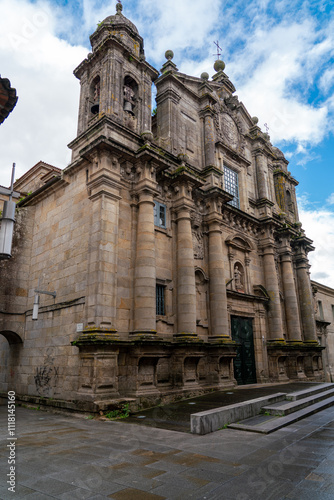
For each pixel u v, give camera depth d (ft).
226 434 31.50
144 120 64.75
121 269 52.11
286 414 39.81
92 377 43.57
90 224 51.72
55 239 60.80
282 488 18.88
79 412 43.50
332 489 18.62
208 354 64.28
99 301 46.78
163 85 74.79
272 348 81.66
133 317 51.60
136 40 69.21
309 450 26.08
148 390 48.37
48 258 61.52
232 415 36.04
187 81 79.71
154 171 57.82
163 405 48.55
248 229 86.12
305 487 18.97
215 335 65.21
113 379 44.75
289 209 116.16
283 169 118.32
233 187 87.40
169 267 61.16
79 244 54.70
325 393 56.24
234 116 93.25
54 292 57.11
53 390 51.67
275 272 87.51
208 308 67.77
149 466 22.62
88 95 67.05
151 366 50.26
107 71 62.03
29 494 18.07
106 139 51.70
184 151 73.56
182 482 19.80
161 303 58.80
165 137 70.69
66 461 23.71
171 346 56.13
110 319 47.34
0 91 29.63
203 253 70.13
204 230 71.72
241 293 76.28
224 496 17.92
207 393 57.77
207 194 71.51
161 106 73.97
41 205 67.31
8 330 61.57
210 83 88.74
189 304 58.90
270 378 80.33
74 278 53.78
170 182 64.69
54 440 30.07
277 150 120.26
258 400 41.65
